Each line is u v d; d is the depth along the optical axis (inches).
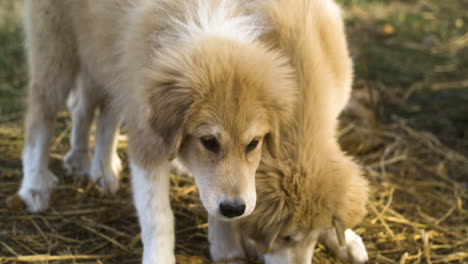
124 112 132.6
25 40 164.4
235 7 120.6
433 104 239.8
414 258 146.6
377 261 144.6
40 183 160.9
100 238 149.6
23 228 152.3
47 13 152.6
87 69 157.4
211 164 107.7
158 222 125.8
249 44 111.1
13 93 234.1
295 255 123.7
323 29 131.0
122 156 190.1
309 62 121.0
